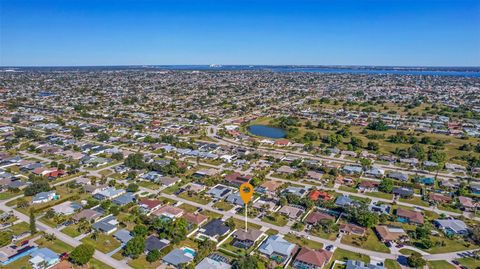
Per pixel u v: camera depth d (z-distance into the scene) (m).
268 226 133.62
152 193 163.75
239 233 124.19
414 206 151.50
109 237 124.19
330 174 189.75
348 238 124.69
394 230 128.00
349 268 104.56
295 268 107.62
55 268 103.62
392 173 188.75
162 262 109.69
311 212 143.50
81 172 190.38
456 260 111.62
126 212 144.00
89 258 106.12
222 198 157.50
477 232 122.00
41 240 121.25
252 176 184.50
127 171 191.25
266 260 111.00
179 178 182.88
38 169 187.88
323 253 112.31
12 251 113.88
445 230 129.50
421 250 117.25
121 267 106.56
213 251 116.06
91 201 149.00
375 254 114.88
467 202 151.00
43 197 153.38
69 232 127.38
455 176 188.00
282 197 155.12
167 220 132.12
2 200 154.50
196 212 144.38
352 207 140.75
